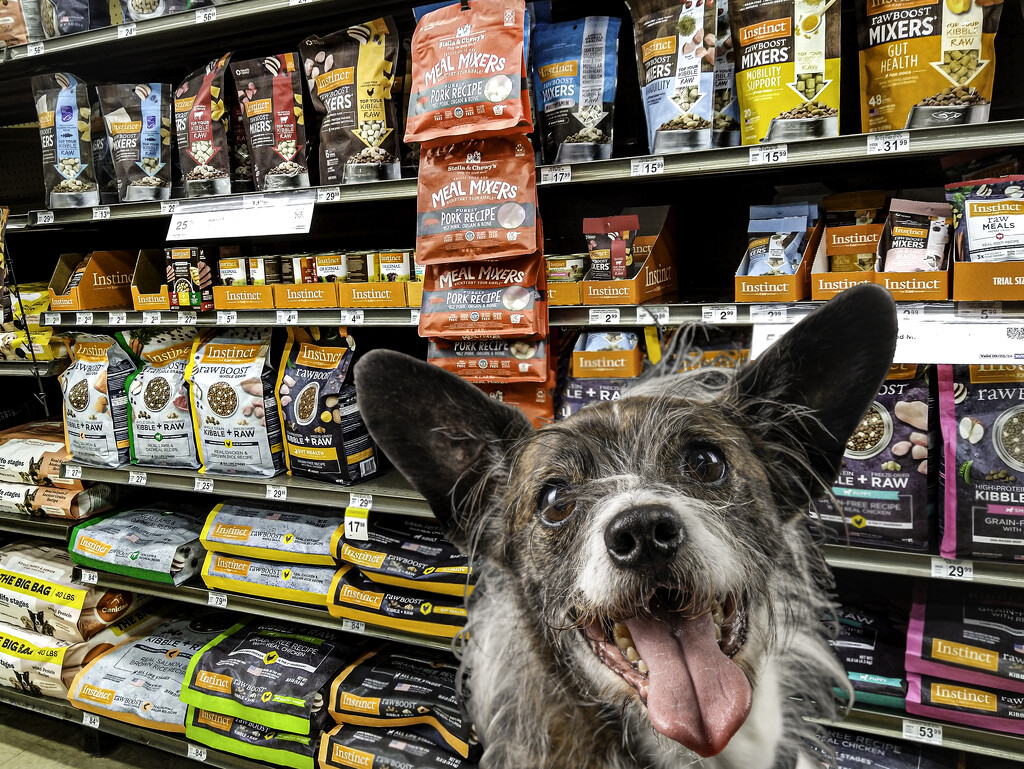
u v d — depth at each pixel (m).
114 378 1.97
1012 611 1.29
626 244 1.41
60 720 2.13
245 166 1.79
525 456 0.91
